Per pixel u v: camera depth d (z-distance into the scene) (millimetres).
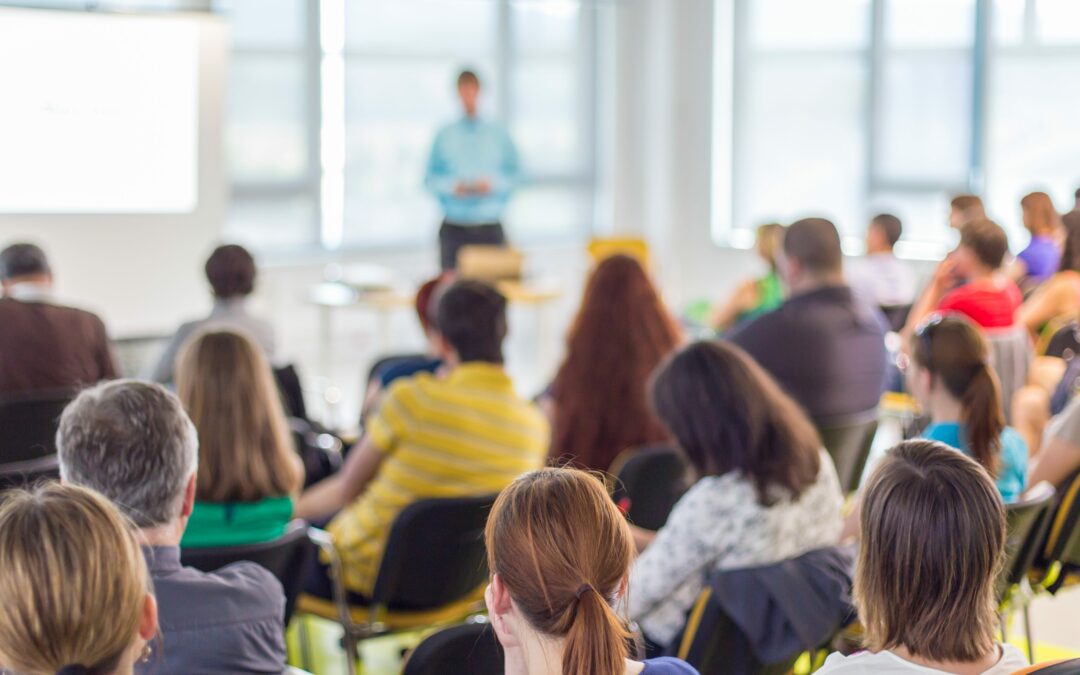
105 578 1175
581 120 9969
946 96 8602
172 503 1828
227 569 1900
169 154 7031
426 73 9023
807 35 9289
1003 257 4492
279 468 2535
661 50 9930
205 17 7035
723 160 9867
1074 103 8023
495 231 7859
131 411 1814
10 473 3076
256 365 2531
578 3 9781
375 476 3154
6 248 4387
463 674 1853
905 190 8875
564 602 1311
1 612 1150
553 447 3568
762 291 6121
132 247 6980
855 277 6398
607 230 10180
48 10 6527
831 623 2191
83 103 6715
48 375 4219
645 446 3498
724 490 2352
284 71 8305
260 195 8281
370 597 3104
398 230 9008
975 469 1498
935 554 1452
